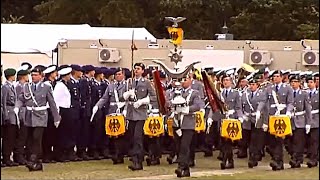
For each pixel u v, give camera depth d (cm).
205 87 6034
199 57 8650
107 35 9606
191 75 5919
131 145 6009
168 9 14738
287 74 6562
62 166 5916
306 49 8775
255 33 14425
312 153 6225
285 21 14225
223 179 5369
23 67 5878
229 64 8712
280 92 6003
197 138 6925
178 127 5472
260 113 6003
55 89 6050
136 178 5388
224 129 6009
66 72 6122
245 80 6456
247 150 6888
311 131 6222
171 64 8512
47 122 5738
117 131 5997
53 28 9538
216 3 14775
